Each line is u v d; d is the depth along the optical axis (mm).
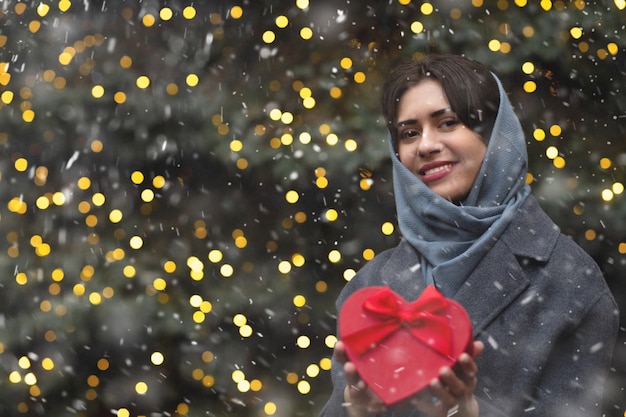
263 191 6074
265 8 5914
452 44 5590
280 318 6047
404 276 3158
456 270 3031
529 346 2945
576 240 5680
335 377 3115
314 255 6059
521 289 2998
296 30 5930
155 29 5969
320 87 5809
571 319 2949
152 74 5938
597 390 2938
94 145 5953
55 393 6082
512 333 2959
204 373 6004
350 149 5527
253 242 6109
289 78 5902
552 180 5586
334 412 3029
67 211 6043
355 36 5891
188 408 6113
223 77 5941
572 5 5625
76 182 6062
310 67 5871
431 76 3133
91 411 6113
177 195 6102
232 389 6035
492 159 3082
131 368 6082
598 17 5578
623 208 5582
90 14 5988
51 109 5891
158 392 6074
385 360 2680
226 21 5957
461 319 2670
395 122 3191
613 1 5617
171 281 5977
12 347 5938
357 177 5840
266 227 6098
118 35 5980
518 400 2904
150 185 6113
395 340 2691
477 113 3088
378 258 3357
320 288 6055
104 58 5949
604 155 5707
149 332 5840
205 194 6113
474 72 3135
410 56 5680
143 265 5965
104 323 5840
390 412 3012
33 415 6062
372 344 2688
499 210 3082
